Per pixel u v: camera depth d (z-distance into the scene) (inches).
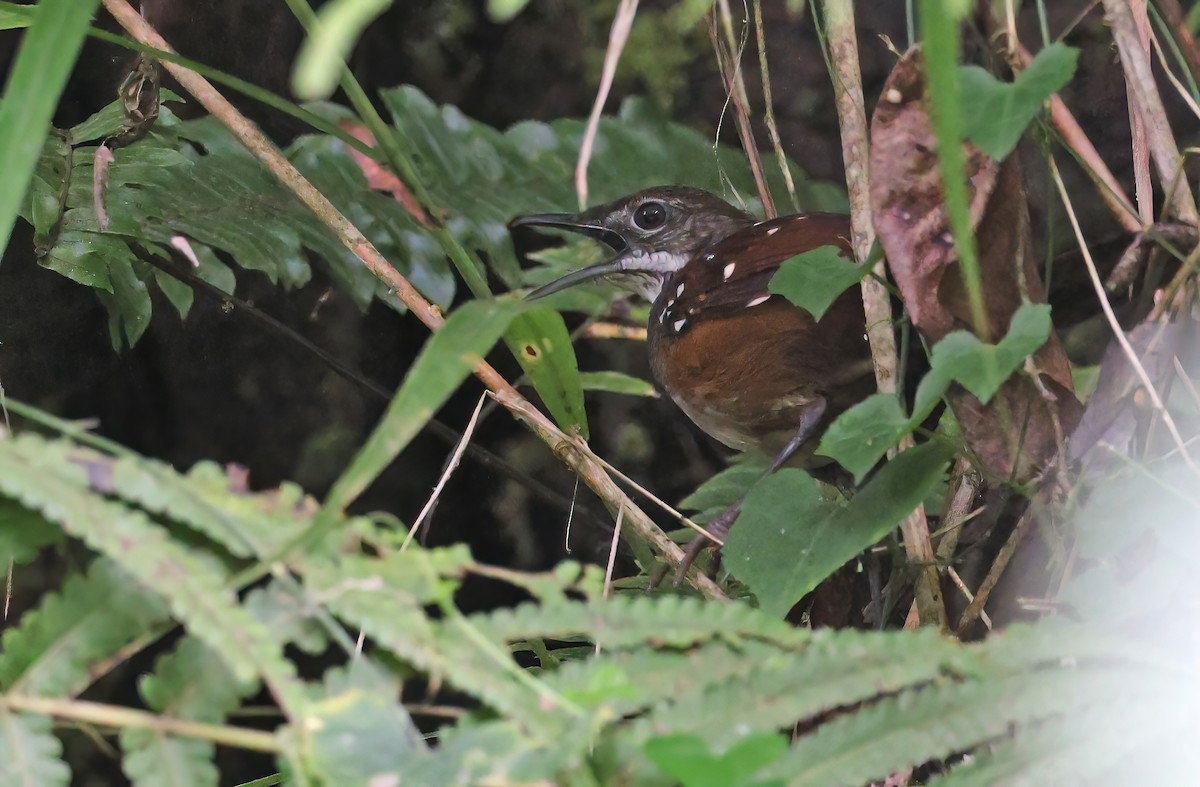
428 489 320.8
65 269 203.9
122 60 249.1
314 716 71.6
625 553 243.8
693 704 79.8
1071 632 84.8
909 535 138.4
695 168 270.1
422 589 78.6
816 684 80.9
